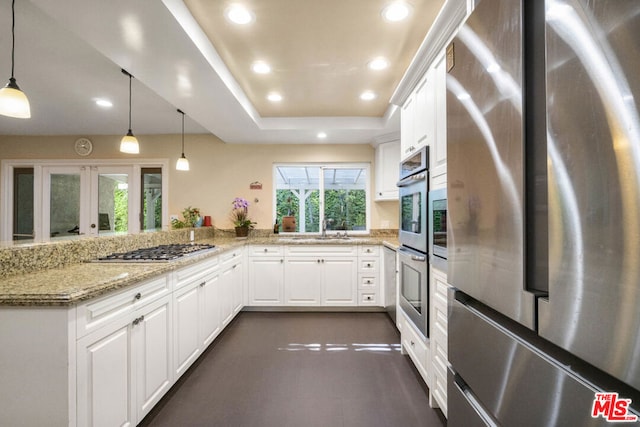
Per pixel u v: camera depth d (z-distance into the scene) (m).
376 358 2.38
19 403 1.13
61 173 4.27
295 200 4.33
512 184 0.67
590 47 0.46
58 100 3.00
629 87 0.41
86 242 1.89
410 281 2.15
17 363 1.12
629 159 0.41
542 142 0.60
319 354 2.45
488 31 0.77
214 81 2.23
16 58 2.21
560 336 0.53
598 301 0.46
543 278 0.61
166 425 1.62
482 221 0.81
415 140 2.04
